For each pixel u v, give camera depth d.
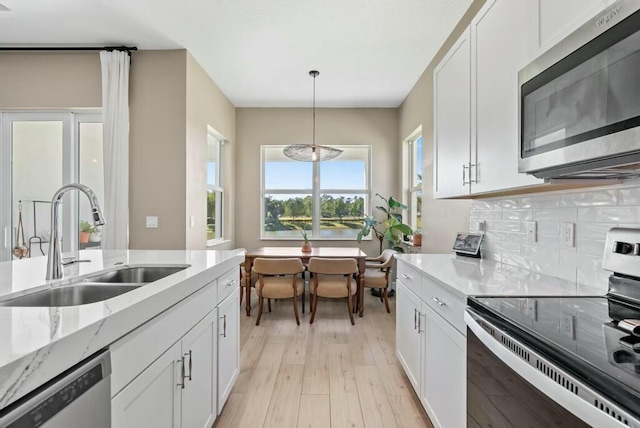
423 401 1.84
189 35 3.00
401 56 3.38
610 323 0.95
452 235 2.99
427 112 3.64
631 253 1.10
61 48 3.17
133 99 3.26
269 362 2.59
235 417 1.90
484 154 1.70
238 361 2.20
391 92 4.43
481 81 1.72
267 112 5.09
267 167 5.24
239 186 5.10
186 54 3.26
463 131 1.93
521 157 1.26
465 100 1.91
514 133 1.44
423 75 3.78
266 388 2.21
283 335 3.15
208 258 1.98
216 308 1.75
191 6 2.58
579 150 0.97
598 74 0.91
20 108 3.29
